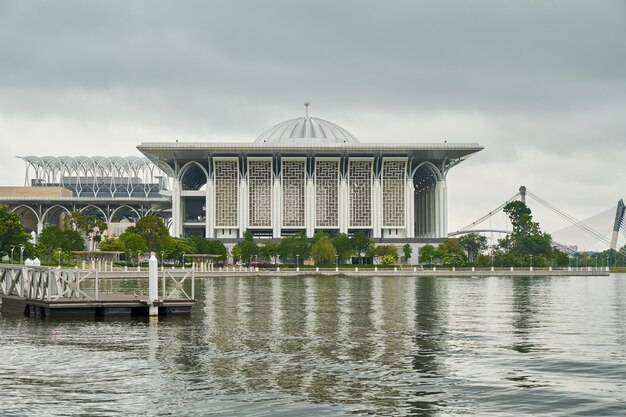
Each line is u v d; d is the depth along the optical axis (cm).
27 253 16088
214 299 8475
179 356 4112
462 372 3659
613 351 4303
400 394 3206
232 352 4256
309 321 5903
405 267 19888
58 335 4984
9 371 3678
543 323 5831
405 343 4619
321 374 3606
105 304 6216
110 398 3127
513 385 3375
